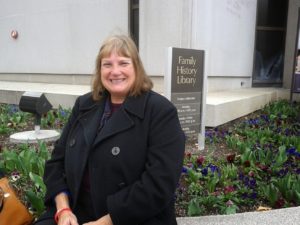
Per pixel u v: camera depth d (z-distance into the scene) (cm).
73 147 230
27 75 1266
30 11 1202
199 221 281
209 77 863
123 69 225
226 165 420
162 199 203
